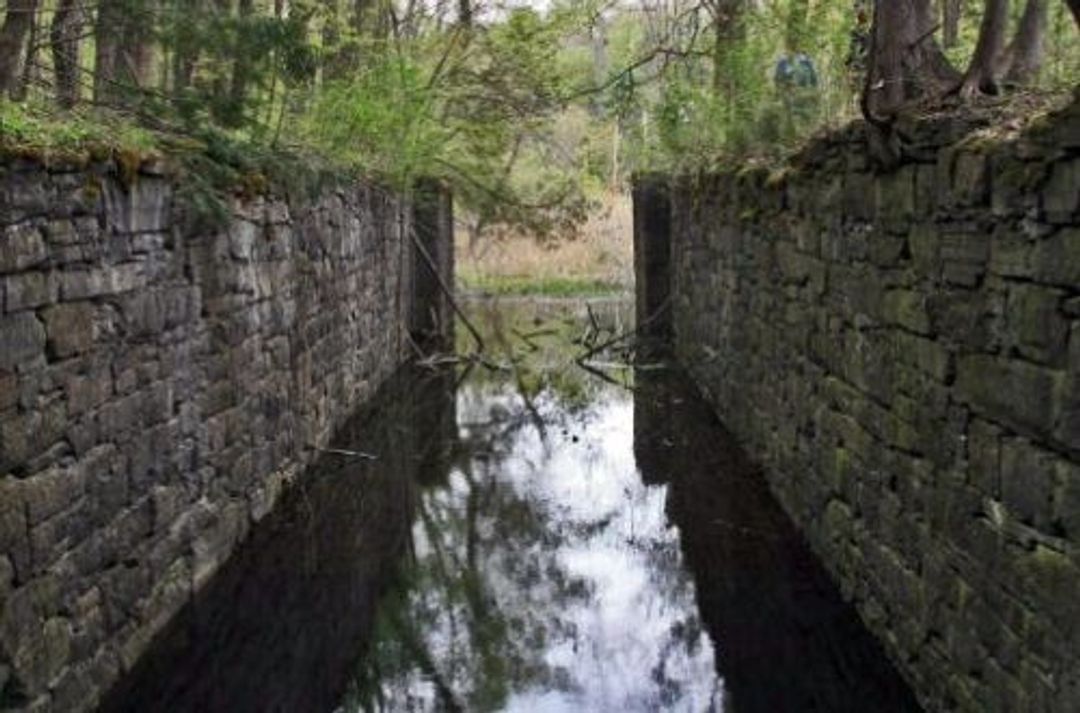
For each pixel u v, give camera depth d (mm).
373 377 13891
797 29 10125
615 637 6660
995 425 4266
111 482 5527
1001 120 4633
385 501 9438
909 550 5348
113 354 5559
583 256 27594
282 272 8945
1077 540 3602
